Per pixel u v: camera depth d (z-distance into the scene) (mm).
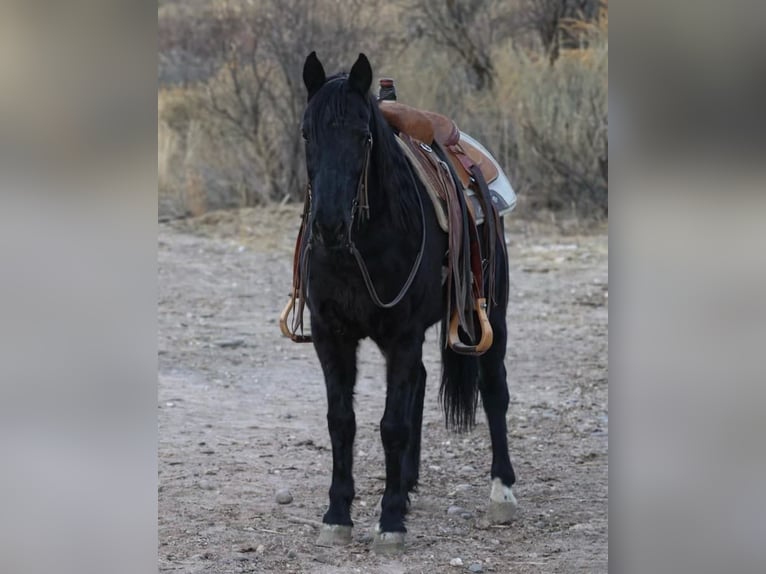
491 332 6840
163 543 6641
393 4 22188
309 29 20719
